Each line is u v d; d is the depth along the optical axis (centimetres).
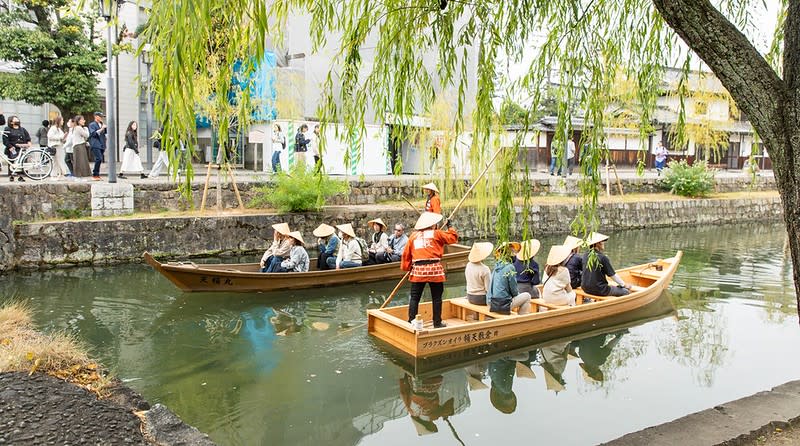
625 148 2694
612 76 464
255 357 683
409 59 454
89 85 1575
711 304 952
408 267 748
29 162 1316
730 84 267
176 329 783
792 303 961
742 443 381
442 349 681
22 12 1529
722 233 1919
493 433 513
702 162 2258
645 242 1695
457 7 444
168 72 276
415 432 514
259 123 1830
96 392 448
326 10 463
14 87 1489
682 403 576
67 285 997
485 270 781
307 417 536
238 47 367
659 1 271
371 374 640
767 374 651
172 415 409
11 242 1062
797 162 258
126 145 1459
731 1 463
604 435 510
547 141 2395
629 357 707
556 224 1794
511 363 688
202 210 1300
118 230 1159
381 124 478
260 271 1019
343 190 1427
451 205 1534
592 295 866
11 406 385
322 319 838
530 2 439
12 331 572
